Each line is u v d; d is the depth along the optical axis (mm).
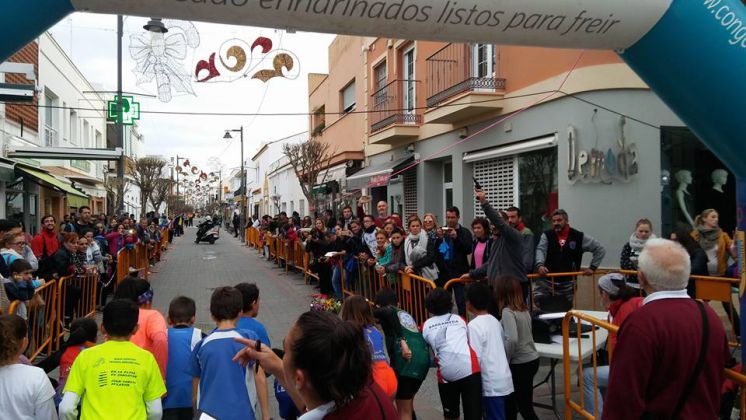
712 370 2438
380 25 3312
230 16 3166
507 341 4273
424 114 12656
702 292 5668
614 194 8398
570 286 6895
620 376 2463
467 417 4047
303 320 1857
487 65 11094
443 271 7344
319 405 1810
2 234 6895
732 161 3520
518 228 7066
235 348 3348
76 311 8531
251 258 21375
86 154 13820
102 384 3092
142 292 4387
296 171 18578
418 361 4039
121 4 3010
